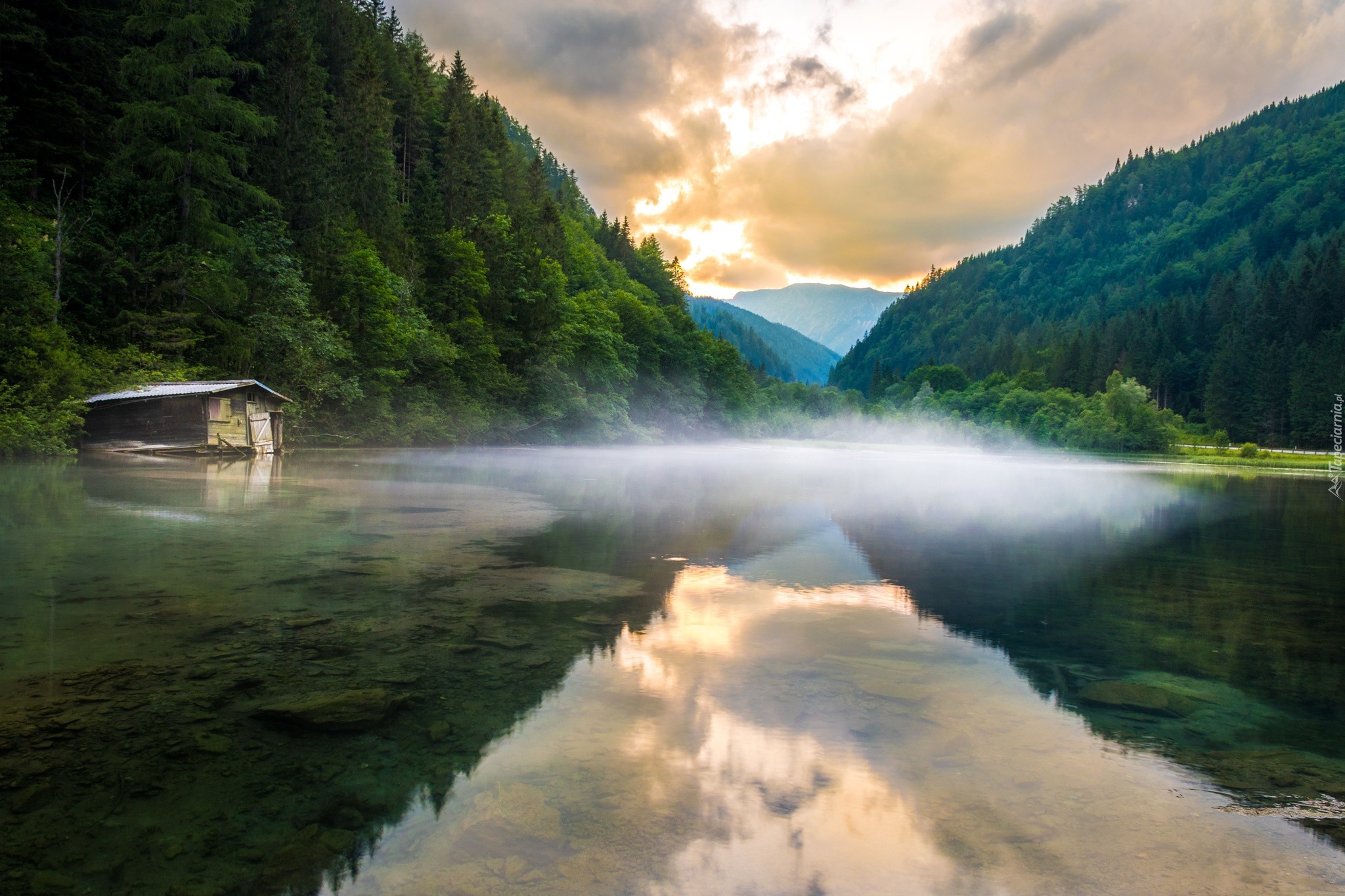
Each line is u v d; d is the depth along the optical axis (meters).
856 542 10.39
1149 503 19.33
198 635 4.96
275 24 45.94
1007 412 97.75
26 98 30.62
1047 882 2.40
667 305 111.56
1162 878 2.42
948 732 3.66
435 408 40.25
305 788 2.94
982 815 2.84
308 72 41.34
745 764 3.25
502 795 2.92
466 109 81.81
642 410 69.94
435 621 5.54
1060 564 8.99
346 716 3.63
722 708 3.91
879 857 2.54
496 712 3.79
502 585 6.84
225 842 2.55
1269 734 3.74
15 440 17.95
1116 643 5.46
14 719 3.52
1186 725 3.85
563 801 2.89
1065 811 2.89
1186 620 6.25
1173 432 81.75
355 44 65.25
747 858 2.50
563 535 10.09
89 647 4.64
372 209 51.62
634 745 3.42
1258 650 5.34
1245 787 3.13
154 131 27.95
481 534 9.98
